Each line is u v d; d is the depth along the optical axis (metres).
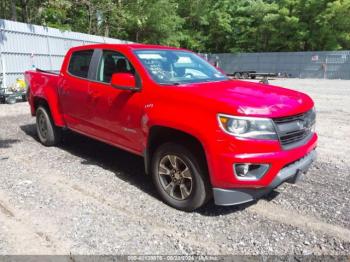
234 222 3.87
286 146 3.78
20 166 5.59
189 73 4.96
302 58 34.66
